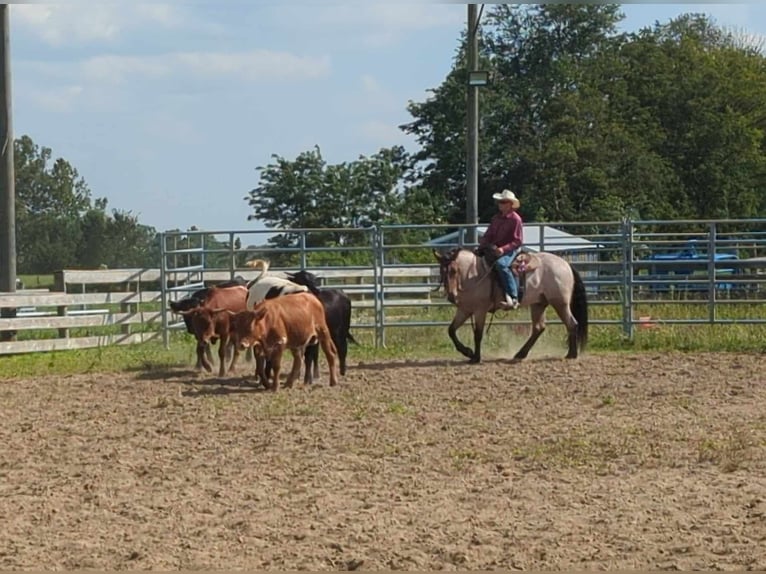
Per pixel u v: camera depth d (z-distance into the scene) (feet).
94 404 44.83
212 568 23.48
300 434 37.40
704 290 79.15
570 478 30.94
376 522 26.71
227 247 70.59
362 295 82.58
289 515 27.50
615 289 81.66
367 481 30.99
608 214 155.12
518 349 61.41
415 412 41.29
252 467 32.89
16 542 25.49
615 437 36.06
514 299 54.65
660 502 28.17
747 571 22.74
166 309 65.16
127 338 67.56
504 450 34.58
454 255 54.49
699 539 24.94
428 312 77.30
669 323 63.36
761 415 39.75
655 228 161.68
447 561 23.77
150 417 41.34
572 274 56.24
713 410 40.98
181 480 31.42
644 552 24.12
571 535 25.41
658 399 43.68
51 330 70.85
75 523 27.12
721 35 256.93
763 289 81.66
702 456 32.94
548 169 164.76
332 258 112.68
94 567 23.65
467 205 67.41
